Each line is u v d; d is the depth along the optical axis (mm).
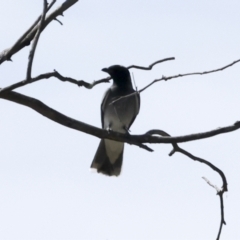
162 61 10086
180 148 11188
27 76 8438
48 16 9617
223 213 10234
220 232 10164
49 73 8516
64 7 9516
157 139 11117
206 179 10453
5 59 9812
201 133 10914
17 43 9719
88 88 8953
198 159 11227
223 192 10258
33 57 8383
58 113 10281
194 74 9000
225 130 10828
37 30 8758
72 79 8750
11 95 9703
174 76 8984
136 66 9984
